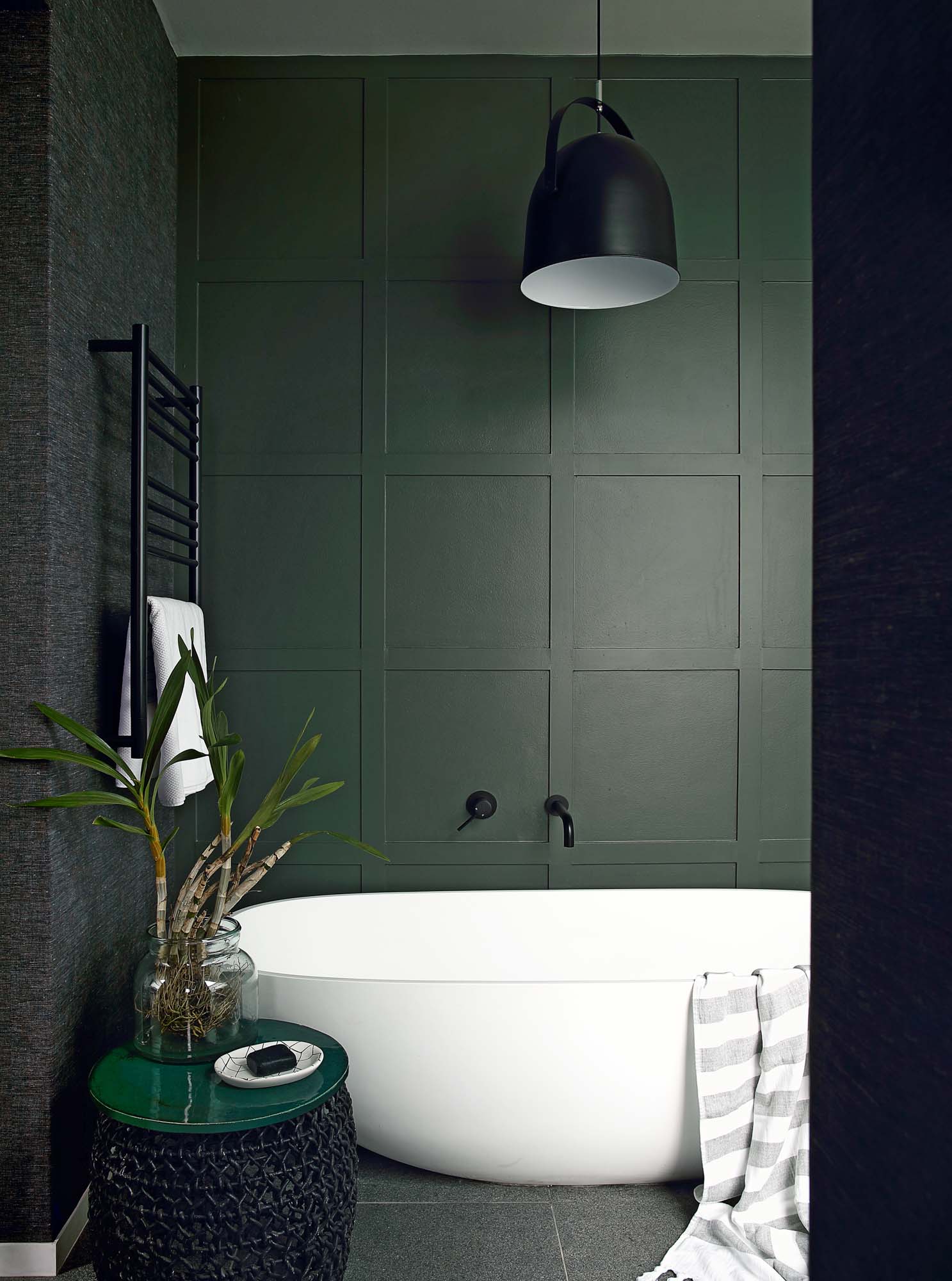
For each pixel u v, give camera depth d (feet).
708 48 8.91
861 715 1.05
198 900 5.88
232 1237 4.89
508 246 8.97
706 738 9.07
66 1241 5.96
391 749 8.98
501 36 8.68
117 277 7.14
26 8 5.75
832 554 1.12
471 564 8.98
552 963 8.76
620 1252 6.00
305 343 8.95
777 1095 6.26
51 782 5.80
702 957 8.77
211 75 8.91
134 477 6.58
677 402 9.04
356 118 8.97
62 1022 5.96
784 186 9.04
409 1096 6.45
